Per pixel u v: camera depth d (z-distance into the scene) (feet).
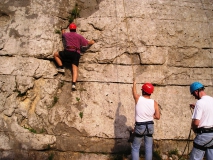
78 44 15.64
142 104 12.64
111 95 15.94
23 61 15.81
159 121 15.81
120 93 16.03
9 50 15.96
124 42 16.88
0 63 15.69
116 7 17.60
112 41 16.84
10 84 15.34
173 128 15.79
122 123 15.52
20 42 16.14
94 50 16.62
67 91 15.96
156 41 17.08
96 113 15.56
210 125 11.41
